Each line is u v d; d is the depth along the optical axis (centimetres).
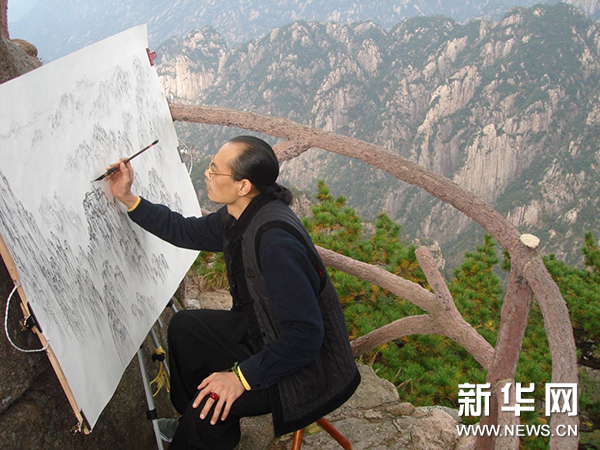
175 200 213
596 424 866
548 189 16662
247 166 148
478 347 234
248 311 154
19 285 105
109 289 150
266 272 142
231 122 242
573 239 15425
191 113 241
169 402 230
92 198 149
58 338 117
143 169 186
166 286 196
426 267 252
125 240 168
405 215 18812
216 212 178
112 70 171
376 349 446
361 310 508
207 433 153
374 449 231
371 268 260
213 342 173
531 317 891
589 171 16900
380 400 267
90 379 130
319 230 661
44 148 124
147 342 217
